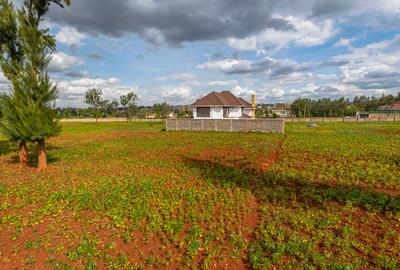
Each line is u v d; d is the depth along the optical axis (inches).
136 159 521.7
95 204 272.5
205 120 1122.7
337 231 210.8
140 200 283.6
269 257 179.0
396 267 163.3
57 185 346.6
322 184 333.7
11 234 217.6
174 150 627.8
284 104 4571.9
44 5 410.6
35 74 403.2
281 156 526.9
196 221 233.9
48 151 629.6
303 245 187.3
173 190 317.1
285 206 261.4
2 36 419.2
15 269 173.9
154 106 2920.8
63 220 242.8
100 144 759.1
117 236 212.8
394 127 1262.3
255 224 229.5
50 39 420.8
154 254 189.0
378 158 476.4
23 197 302.8
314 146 631.8
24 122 393.7
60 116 438.9
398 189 309.7
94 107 2395.4
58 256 187.5
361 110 3228.3
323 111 3083.2
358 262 168.4
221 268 171.6
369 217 235.6
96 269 173.3
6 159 540.7
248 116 1562.5
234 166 443.8
